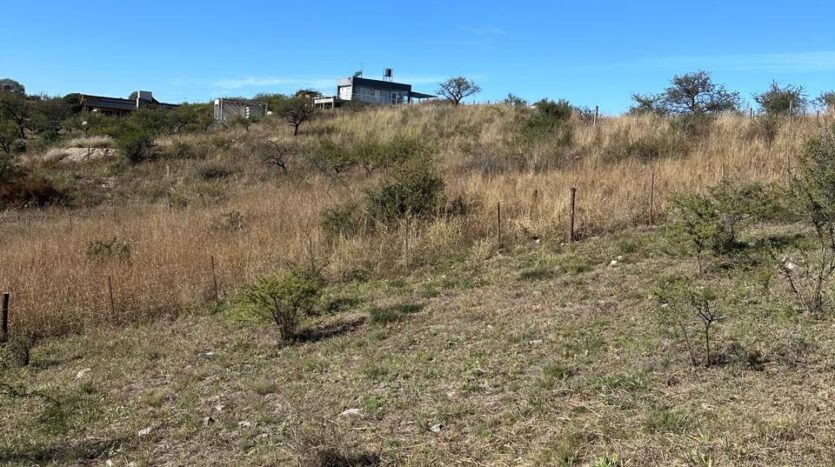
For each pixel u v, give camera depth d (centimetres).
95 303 859
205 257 984
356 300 809
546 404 414
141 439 457
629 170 1297
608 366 467
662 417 362
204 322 793
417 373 518
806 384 386
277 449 409
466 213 1120
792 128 1528
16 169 2398
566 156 1738
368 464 372
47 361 698
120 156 2706
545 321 603
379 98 7200
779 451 309
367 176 1864
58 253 1065
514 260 895
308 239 1028
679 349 478
